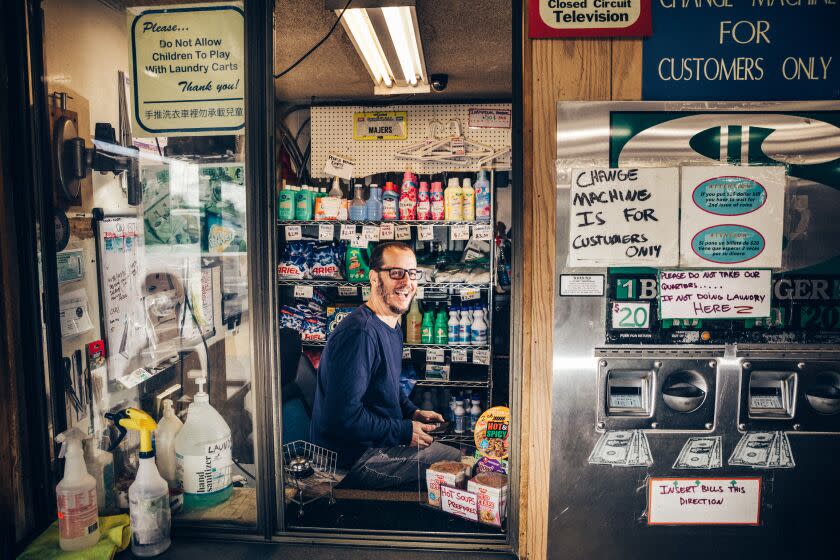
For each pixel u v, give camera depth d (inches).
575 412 68.7
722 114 66.2
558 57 66.7
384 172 149.3
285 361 130.1
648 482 68.7
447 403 150.6
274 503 75.1
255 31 72.6
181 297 83.7
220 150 79.7
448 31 127.2
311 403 121.3
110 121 80.3
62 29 77.0
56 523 74.5
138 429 71.1
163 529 71.3
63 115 77.5
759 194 66.2
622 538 69.6
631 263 67.2
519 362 69.9
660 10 66.1
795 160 66.3
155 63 75.5
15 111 72.7
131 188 82.0
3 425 70.2
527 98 67.2
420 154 145.3
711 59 66.2
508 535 72.9
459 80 156.6
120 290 84.0
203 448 77.2
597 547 69.9
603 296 67.6
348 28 103.1
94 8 78.0
